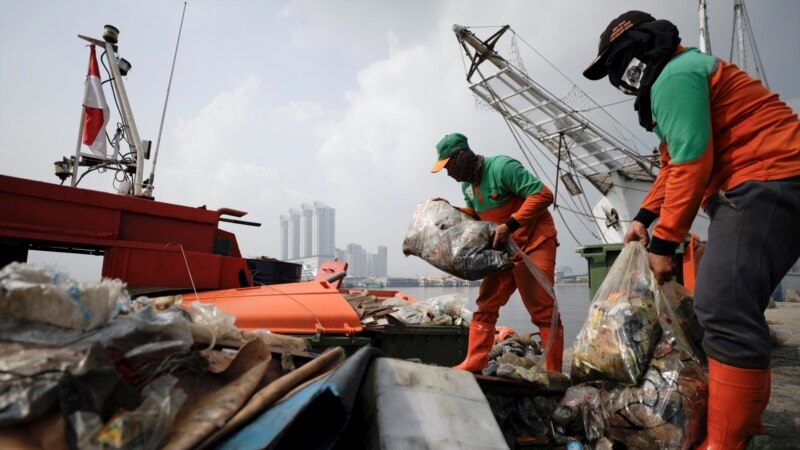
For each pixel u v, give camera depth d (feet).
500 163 10.16
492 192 10.37
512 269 9.86
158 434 3.35
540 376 8.27
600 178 65.92
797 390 11.71
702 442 6.07
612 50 6.91
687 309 7.30
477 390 4.55
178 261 10.94
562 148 65.92
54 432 2.99
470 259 9.12
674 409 6.16
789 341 19.93
